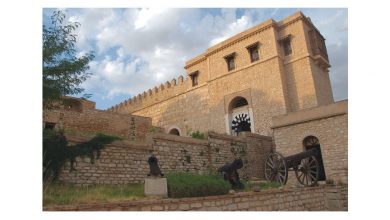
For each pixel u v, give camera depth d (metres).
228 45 33.59
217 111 33.25
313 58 28.98
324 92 29.58
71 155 13.03
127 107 45.09
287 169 16.45
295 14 29.83
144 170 15.72
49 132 12.82
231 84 32.53
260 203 10.95
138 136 27.44
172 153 17.50
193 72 37.06
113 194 10.19
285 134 23.00
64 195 9.39
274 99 28.80
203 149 19.64
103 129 24.97
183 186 10.12
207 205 9.20
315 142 21.97
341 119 20.50
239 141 22.55
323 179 21.25
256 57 31.50
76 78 13.88
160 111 40.34
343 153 20.02
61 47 12.98
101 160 14.09
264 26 30.69
